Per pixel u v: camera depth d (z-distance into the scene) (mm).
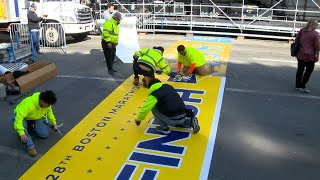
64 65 9539
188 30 15312
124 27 10133
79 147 4906
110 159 4598
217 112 6258
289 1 15289
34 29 10664
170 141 5094
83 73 8711
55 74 8422
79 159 4598
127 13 15602
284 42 13914
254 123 5836
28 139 4664
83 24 13195
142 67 6863
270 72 9039
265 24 14633
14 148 4914
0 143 5051
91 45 12727
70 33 12875
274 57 10906
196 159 4645
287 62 10219
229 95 7164
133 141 5086
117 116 6012
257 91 7457
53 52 11305
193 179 4211
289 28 13914
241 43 13414
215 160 4660
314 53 7074
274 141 5230
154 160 4590
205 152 4828
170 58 10445
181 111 5074
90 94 7145
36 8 11812
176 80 8000
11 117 5996
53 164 4488
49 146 4926
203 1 16484
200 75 8383
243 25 14398
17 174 4281
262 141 5219
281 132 5531
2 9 11461
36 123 4996
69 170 4355
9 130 5504
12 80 7188
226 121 5891
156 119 5250
